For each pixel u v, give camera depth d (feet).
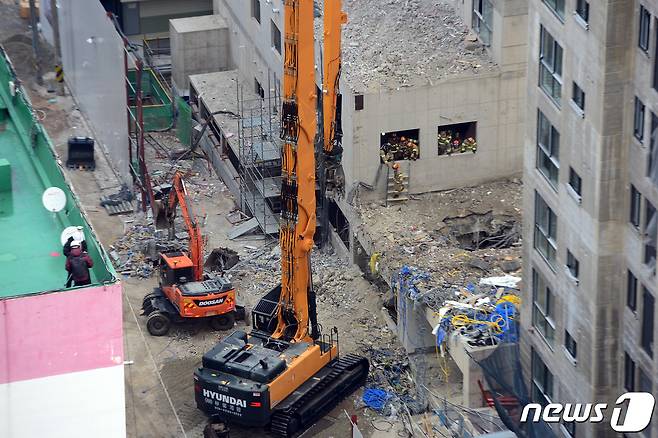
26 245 181.06
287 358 263.70
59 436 154.81
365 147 303.27
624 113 205.36
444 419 257.96
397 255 288.51
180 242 325.01
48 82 410.72
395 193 308.19
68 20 389.19
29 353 149.79
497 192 311.68
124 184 353.92
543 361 241.14
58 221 186.19
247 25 366.22
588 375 223.10
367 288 304.50
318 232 323.16
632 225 209.97
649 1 195.21
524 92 306.35
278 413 258.98
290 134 257.34
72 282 164.25
